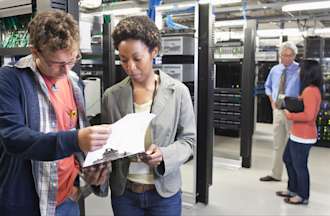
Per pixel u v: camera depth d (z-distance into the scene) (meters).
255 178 4.30
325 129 6.07
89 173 1.27
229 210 3.32
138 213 1.43
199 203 3.47
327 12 7.05
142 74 1.29
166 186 1.38
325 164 5.01
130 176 1.39
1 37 2.11
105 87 3.38
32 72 1.08
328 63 6.01
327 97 5.99
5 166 1.11
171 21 3.38
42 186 1.12
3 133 0.97
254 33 4.50
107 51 3.39
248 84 4.59
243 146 4.75
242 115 4.71
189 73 3.37
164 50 3.34
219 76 5.92
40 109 1.09
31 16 1.87
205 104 3.31
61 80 1.21
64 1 1.67
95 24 3.35
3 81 1.02
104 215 3.18
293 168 3.50
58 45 0.96
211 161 3.62
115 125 1.08
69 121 1.23
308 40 6.16
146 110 1.36
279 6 5.79
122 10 5.12
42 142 0.93
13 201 1.12
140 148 1.15
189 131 1.40
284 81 3.91
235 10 6.53
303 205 3.44
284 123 3.97
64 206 1.28
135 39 1.21
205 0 3.18
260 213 3.25
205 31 3.22
